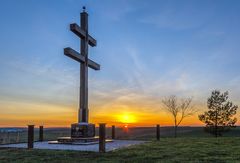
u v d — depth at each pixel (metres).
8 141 23.03
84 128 21.70
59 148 18.02
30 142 18.17
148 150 16.36
